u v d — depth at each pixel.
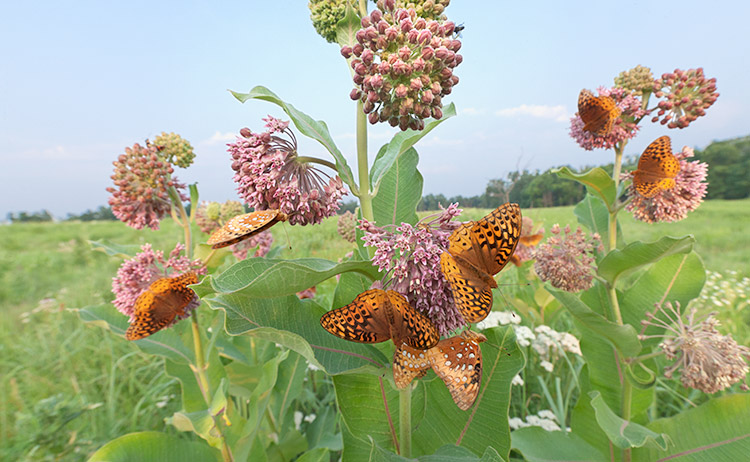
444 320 0.24
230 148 0.26
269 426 0.52
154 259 0.42
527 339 0.78
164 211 0.47
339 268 0.25
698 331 0.40
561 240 0.47
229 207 0.61
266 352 0.61
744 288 1.11
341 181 0.28
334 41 0.35
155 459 0.36
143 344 0.48
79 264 2.10
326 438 0.53
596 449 0.47
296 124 0.26
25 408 0.66
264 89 0.26
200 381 0.44
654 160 0.40
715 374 0.38
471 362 0.22
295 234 1.45
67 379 0.76
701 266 0.45
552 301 0.81
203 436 0.36
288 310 0.28
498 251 0.21
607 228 0.51
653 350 0.47
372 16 0.27
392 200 0.37
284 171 0.26
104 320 0.49
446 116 0.34
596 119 0.43
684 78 0.42
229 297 0.25
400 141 0.34
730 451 0.38
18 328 1.14
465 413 0.35
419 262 0.23
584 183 0.44
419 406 0.37
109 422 0.59
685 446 0.41
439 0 0.30
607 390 0.47
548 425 0.54
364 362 0.28
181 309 0.39
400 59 0.25
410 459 0.29
